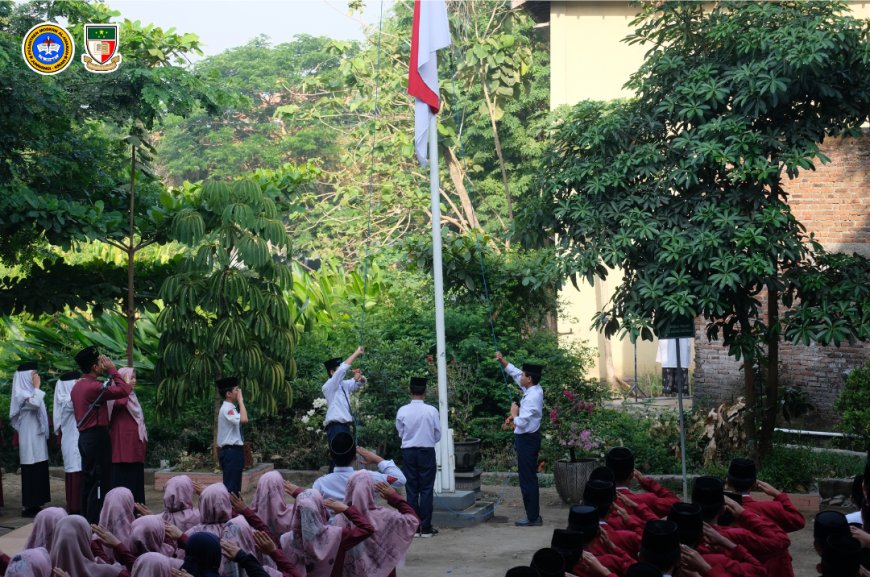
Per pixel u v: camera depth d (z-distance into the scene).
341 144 38.44
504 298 16.17
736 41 11.95
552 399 14.51
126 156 14.28
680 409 11.59
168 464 14.24
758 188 11.87
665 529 5.02
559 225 13.05
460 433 14.38
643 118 12.55
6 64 11.11
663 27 12.73
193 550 5.30
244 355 13.23
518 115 28.92
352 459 7.88
